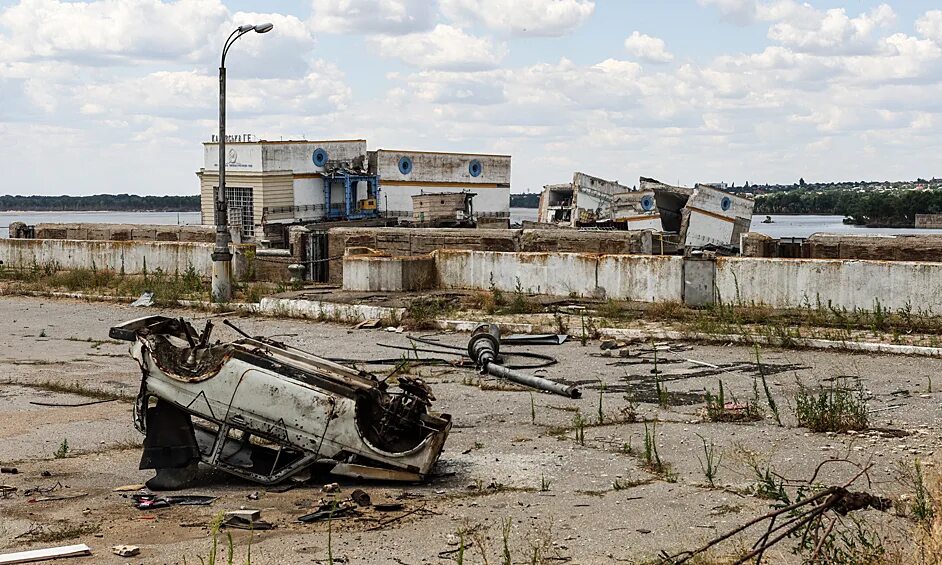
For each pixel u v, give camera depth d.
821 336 15.73
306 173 57.09
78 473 9.35
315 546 7.07
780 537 5.81
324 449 8.70
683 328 17.12
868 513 7.27
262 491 8.63
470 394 12.95
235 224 50.34
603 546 6.93
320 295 22.30
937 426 10.16
